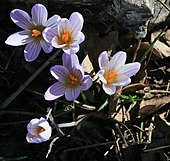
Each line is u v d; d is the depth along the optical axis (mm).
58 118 490
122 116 486
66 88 439
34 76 478
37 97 499
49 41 437
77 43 427
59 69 437
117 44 500
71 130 478
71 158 487
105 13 491
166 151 481
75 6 494
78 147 483
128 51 502
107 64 430
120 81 433
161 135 481
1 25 521
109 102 472
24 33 458
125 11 475
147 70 507
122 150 481
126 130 487
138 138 483
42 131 414
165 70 508
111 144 482
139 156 481
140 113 488
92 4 486
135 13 474
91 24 507
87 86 433
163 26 515
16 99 500
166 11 500
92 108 481
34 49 452
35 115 491
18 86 505
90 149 488
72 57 431
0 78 506
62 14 507
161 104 485
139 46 498
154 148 476
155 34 510
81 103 478
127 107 491
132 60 502
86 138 482
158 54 500
